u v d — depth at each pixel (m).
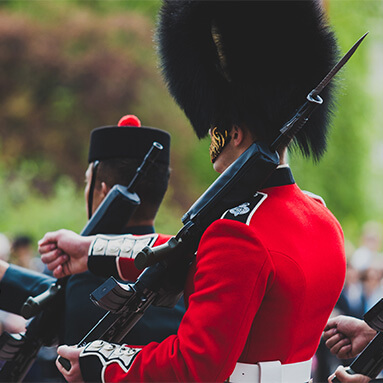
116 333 7.63
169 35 7.92
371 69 57.12
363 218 57.25
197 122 7.80
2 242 22.66
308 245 7.12
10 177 55.06
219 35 7.62
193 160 57.84
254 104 7.43
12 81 59.59
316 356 18.20
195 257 7.41
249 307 6.61
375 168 59.66
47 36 59.97
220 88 7.57
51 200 49.38
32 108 59.25
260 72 7.44
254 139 7.42
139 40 60.56
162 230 48.91
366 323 7.40
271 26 7.49
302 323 7.07
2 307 9.62
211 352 6.53
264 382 6.90
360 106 55.50
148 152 9.25
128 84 59.25
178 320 9.10
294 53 7.50
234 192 7.07
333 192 55.50
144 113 59.31
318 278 7.11
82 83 59.53
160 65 8.16
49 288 9.07
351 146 55.75
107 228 8.84
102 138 9.70
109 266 8.32
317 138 7.92
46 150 58.94
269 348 6.93
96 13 64.38
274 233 6.93
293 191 7.51
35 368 16.47
